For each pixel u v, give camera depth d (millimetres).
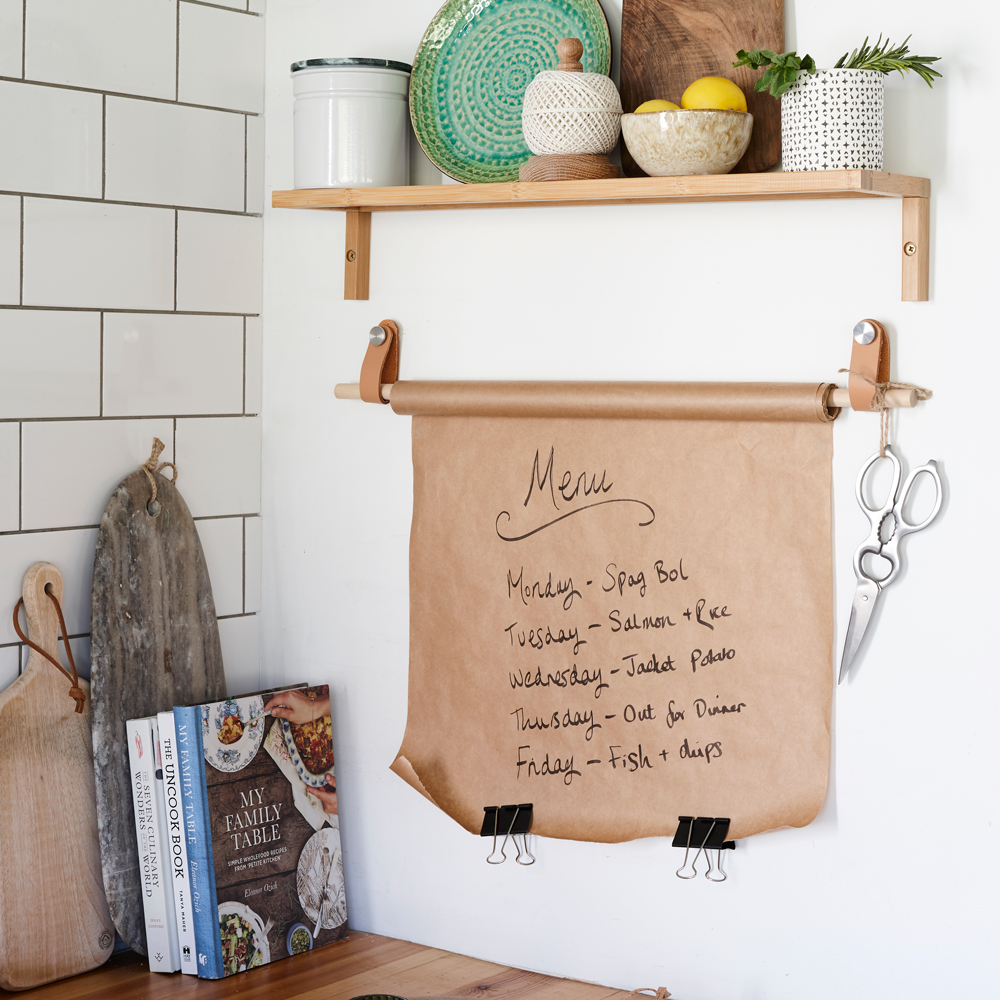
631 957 1305
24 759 1278
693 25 1205
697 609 1240
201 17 1435
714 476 1226
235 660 1522
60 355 1320
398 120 1341
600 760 1296
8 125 1260
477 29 1319
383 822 1458
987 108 1078
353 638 1472
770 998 1229
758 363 1206
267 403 1528
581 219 1290
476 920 1398
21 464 1292
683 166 1118
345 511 1471
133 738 1347
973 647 1112
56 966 1299
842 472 1172
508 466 1335
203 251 1456
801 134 1071
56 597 1313
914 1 1105
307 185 1348
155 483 1400
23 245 1279
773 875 1223
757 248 1198
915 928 1152
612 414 1252
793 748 1196
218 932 1322
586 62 1255
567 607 1309
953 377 1108
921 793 1145
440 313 1385
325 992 1291
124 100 1363
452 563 1370
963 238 1096
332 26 1452
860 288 1149
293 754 1419
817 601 1182
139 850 1349
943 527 1120
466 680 1367
